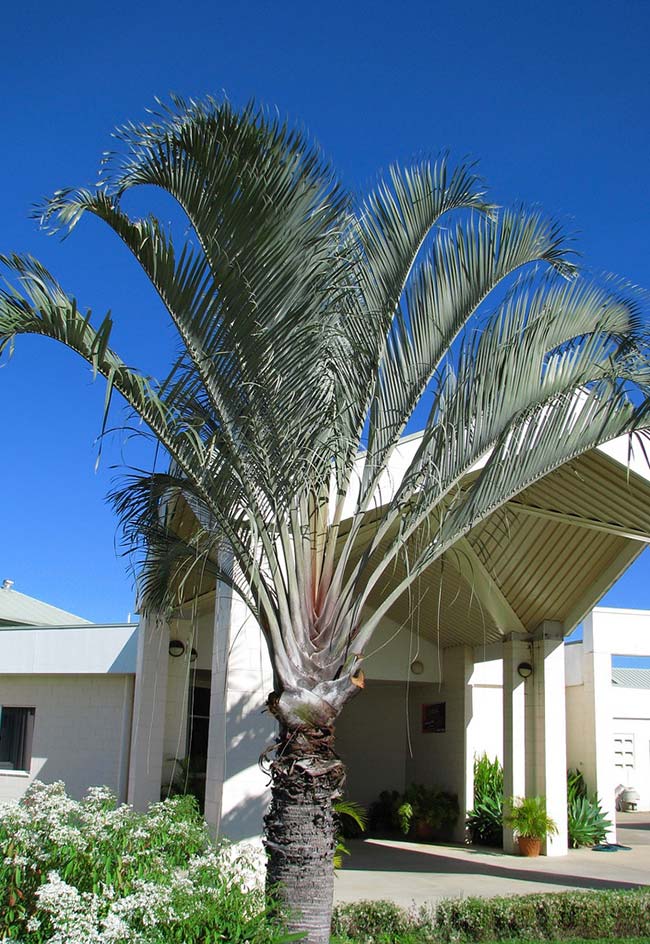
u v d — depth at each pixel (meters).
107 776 16.09
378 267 6.17
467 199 6.21
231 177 5.42
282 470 5.82
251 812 8.82
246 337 5.61
